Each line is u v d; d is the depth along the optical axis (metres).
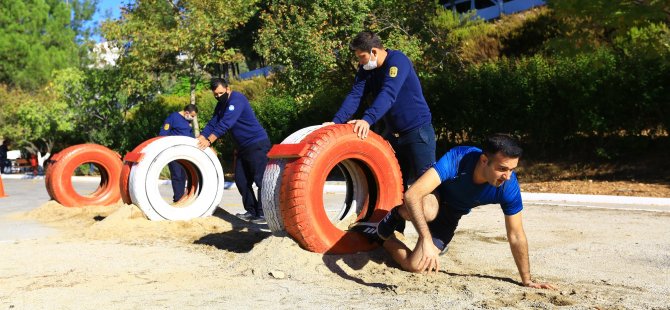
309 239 5.75
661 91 14.49
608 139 15.68
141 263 6.25
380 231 5.53
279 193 5.90
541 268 5.87
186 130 11.89
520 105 16.72
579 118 15.62
